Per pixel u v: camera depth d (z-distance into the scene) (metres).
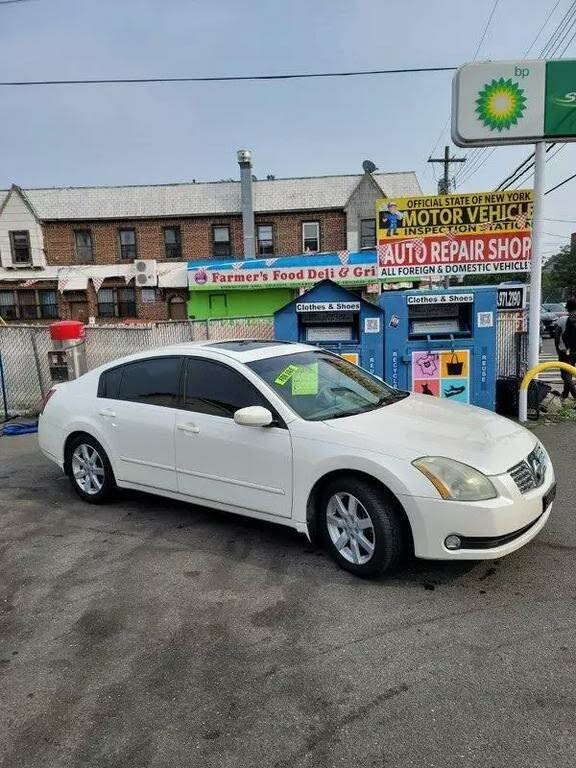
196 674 2.76
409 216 9.73
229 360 4.32
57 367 8.99
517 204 9.48
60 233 27.91
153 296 27.25
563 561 3.72
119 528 4.64
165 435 4.53
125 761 2.25
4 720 2.50
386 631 3.04
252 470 4.02
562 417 7.75
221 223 27.56
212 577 3.72
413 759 2.20
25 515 5.04
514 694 2.52
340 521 3.68
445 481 3.26
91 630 3.18
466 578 3.55
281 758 2.23
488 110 7.31
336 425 3.75
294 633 3.06
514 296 9.25
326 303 7.72
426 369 7.74
